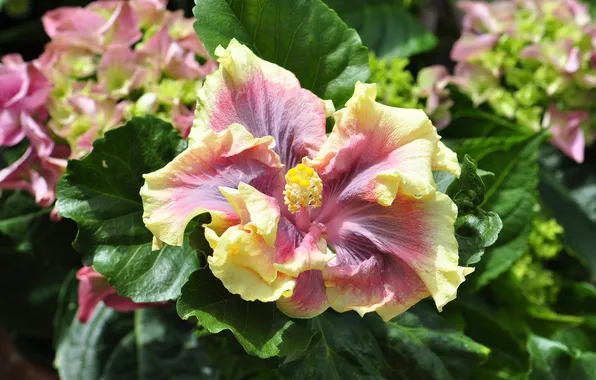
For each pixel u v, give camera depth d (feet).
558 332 1.97
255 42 1.55
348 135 1.37
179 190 1.32
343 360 1.51
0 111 1.77
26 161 1.76
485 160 1.78
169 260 1.49
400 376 1.59
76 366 1.94
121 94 1.75
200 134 1.36
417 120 1.34
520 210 1.77
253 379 1.78
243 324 1.35
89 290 1.73
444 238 1.32
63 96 1.79
